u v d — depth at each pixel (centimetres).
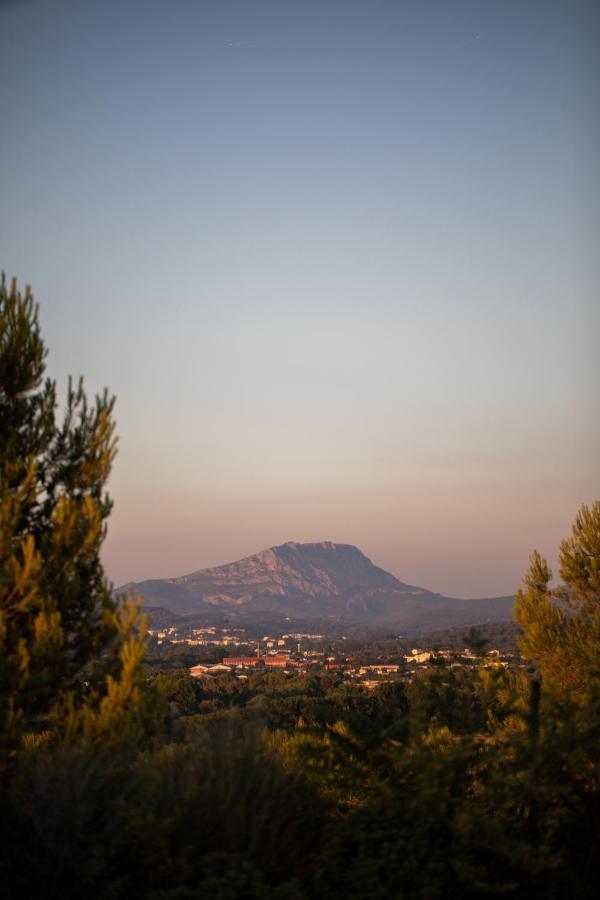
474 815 505
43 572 641
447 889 485
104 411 731
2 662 583
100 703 653
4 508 641
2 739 578
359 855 493
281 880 493
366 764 572
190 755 575
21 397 685
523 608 1071
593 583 1066
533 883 498
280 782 555
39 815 500
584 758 561
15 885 477
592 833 566
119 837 484
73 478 711
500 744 570
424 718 545
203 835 497
